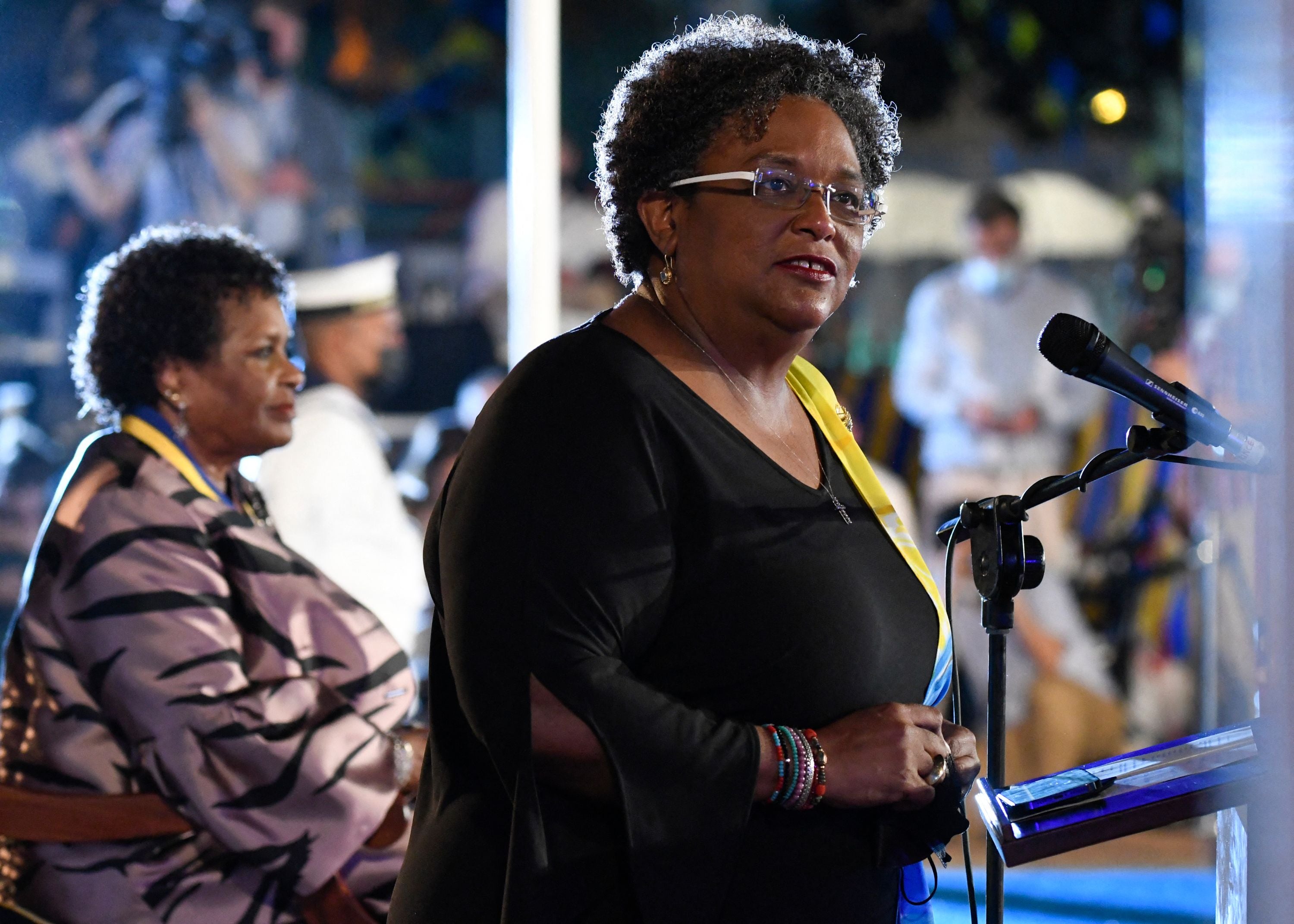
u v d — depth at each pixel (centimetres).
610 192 355
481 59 1173
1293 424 222
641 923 306
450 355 1138
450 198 1160
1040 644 1045
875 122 357
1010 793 320
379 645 457
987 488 1105
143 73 1089
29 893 416
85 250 1081
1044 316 1127
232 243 480
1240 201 228
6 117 1072
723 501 317
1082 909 819
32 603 423
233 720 413
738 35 354
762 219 328
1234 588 436
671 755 298
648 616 311
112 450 443
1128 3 1228
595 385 317
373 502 845
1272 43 215
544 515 302
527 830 296
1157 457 319
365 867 433
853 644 322
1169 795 302
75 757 413
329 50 1134
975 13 1238
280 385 475
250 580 437
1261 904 236
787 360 346
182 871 417
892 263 1291
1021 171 1289
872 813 329
